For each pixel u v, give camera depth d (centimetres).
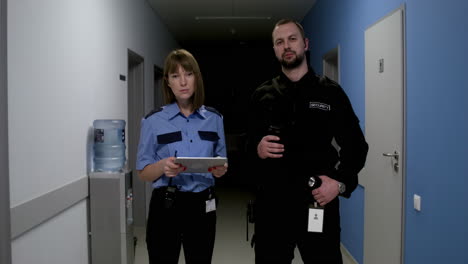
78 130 253
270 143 167
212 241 193
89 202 265
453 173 178
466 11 167
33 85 194
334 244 171
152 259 186
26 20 189
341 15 379
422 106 209
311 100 172
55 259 217
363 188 316
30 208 185
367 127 300
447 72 183
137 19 427
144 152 189
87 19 273
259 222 179
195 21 606
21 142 182
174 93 189
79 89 256
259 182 181
